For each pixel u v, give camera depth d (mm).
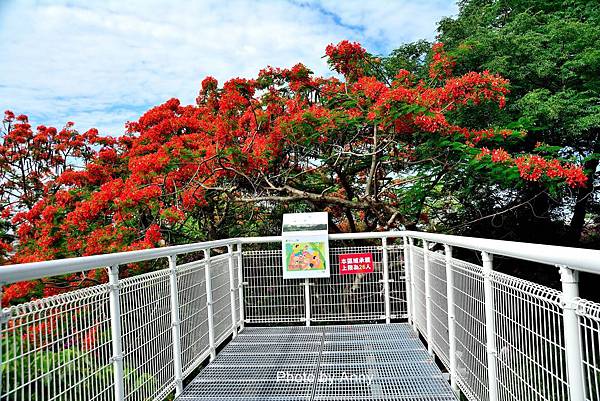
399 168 7621
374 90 6098
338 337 4836
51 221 5824
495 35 7168
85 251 5508
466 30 8164
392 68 8656
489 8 8547
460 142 6223
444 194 7867
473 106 6551
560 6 8414
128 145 8875
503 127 6555
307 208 7918
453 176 7152
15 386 1679
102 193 5789
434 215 8289
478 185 7410
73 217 5672
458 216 8188
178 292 3480
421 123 5762
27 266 1776
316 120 6328
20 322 1729
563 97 6961
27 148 9570
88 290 2221
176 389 3361
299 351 4387
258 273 5492
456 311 3221
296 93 7406
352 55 7082
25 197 9375
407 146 7004
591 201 8320
